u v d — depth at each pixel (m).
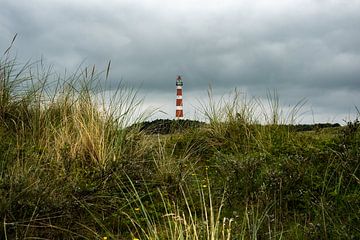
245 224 5.07
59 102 8.33
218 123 9.49
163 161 7.27
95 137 7.04
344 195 5.51
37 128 7.67
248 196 6.16
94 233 5.05
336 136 7.85
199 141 9.01
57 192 5.45
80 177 6.21
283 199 5.88
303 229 5.05
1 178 5.33
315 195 5.95
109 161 6.75
